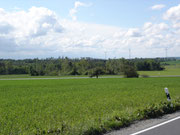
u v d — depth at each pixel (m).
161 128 8.28
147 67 149.25
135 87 31.78
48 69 131.50
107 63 129.88
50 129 7.98
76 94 23.14
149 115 10.55
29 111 13.09
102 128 8.25
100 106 13.92
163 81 49.00
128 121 9.32
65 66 127.25
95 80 58.19
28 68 137.00
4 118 11.03
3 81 57.69
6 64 134.88
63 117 10.73
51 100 18.50
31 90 30.31
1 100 19.30
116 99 17.55
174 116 10.55
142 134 7.51
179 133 7.57
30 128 8.61
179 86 33.34
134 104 14.50
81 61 134.00
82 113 11.74
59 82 50.75
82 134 7.67
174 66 186.00
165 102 12.38
